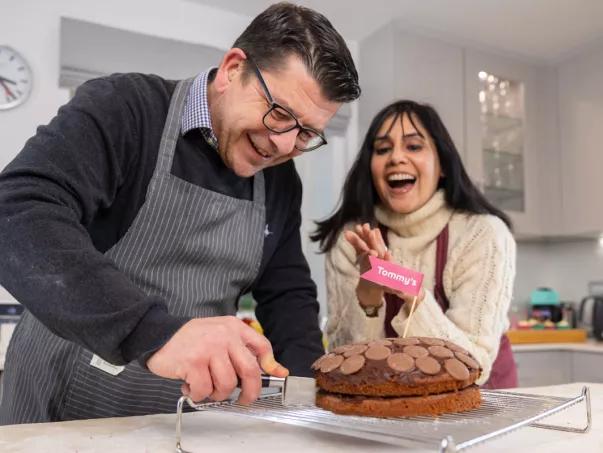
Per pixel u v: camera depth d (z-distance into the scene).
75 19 2.41
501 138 3.26
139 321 0.69
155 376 1.03
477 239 1.48
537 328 3.26
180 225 1.06
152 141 1.04
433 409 0.77
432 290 1.53
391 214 1.66
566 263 3.64
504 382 1.60
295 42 0.93
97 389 1.01
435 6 2.74
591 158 3.16
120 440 0.76
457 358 0.84
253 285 1.28
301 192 1.33
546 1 2.67
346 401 0.79
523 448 0.73
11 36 2.43
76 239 0.74
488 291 1.42
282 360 1.19
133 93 1.04
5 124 2.39
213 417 0.91
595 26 2.93
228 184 1.13
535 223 3.29
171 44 2.58
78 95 0.98
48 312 0.69
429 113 1.61
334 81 0.94
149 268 1.05
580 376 2.88
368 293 1.40
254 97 0.96
